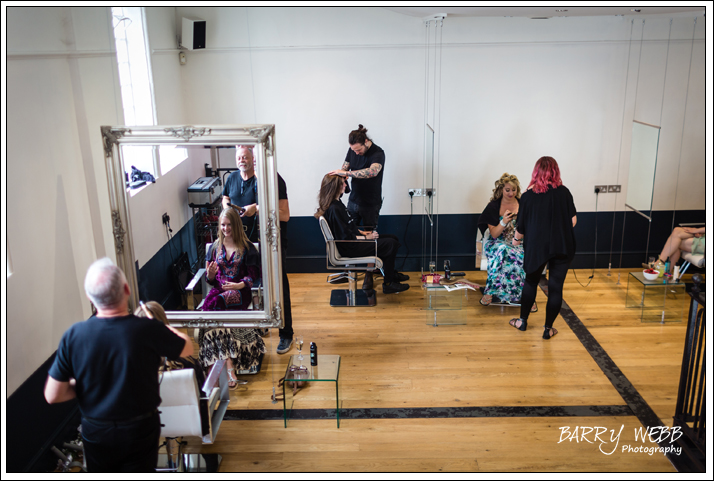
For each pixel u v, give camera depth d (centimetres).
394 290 551
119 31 429
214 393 288
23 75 284
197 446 330
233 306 362
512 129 582
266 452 325
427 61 562
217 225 350
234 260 353
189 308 363
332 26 553
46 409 303
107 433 233
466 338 461
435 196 604
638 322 484
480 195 603
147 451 244
